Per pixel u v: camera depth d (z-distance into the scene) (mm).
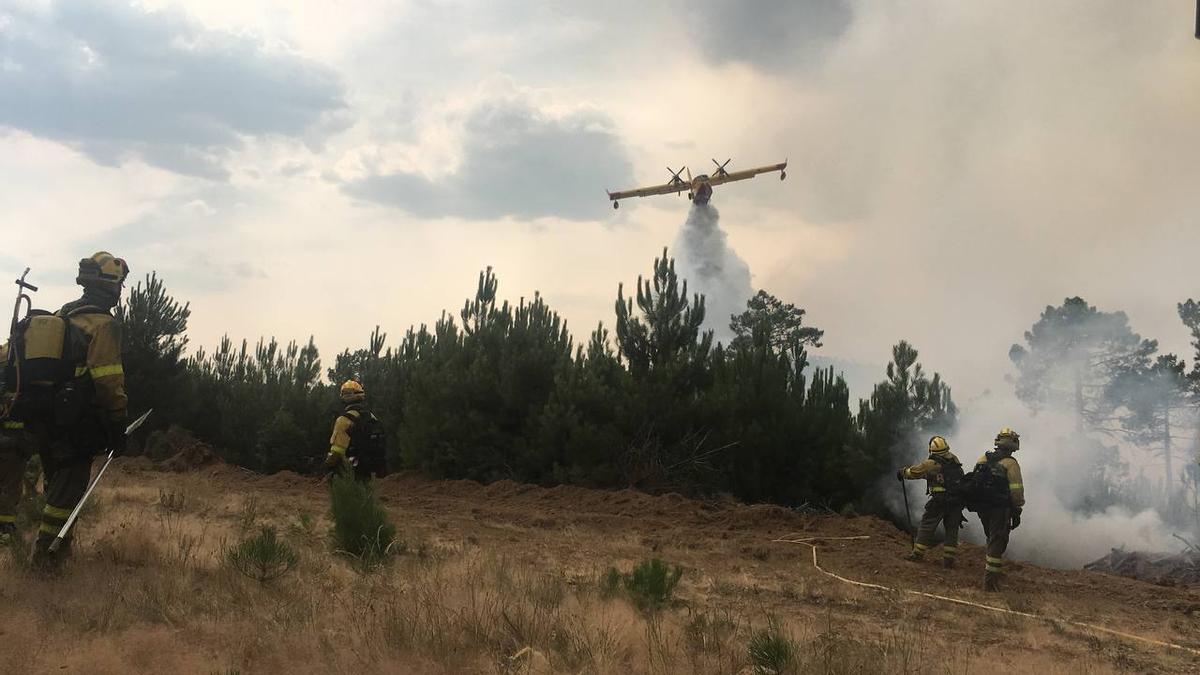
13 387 5871
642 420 18688
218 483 16047
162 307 26047
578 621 5535
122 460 19547
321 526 10266
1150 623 8203
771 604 7840
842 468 19312
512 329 20531
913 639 6383
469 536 10664
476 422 19250
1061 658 6398
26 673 3930
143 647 4312
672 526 13219
